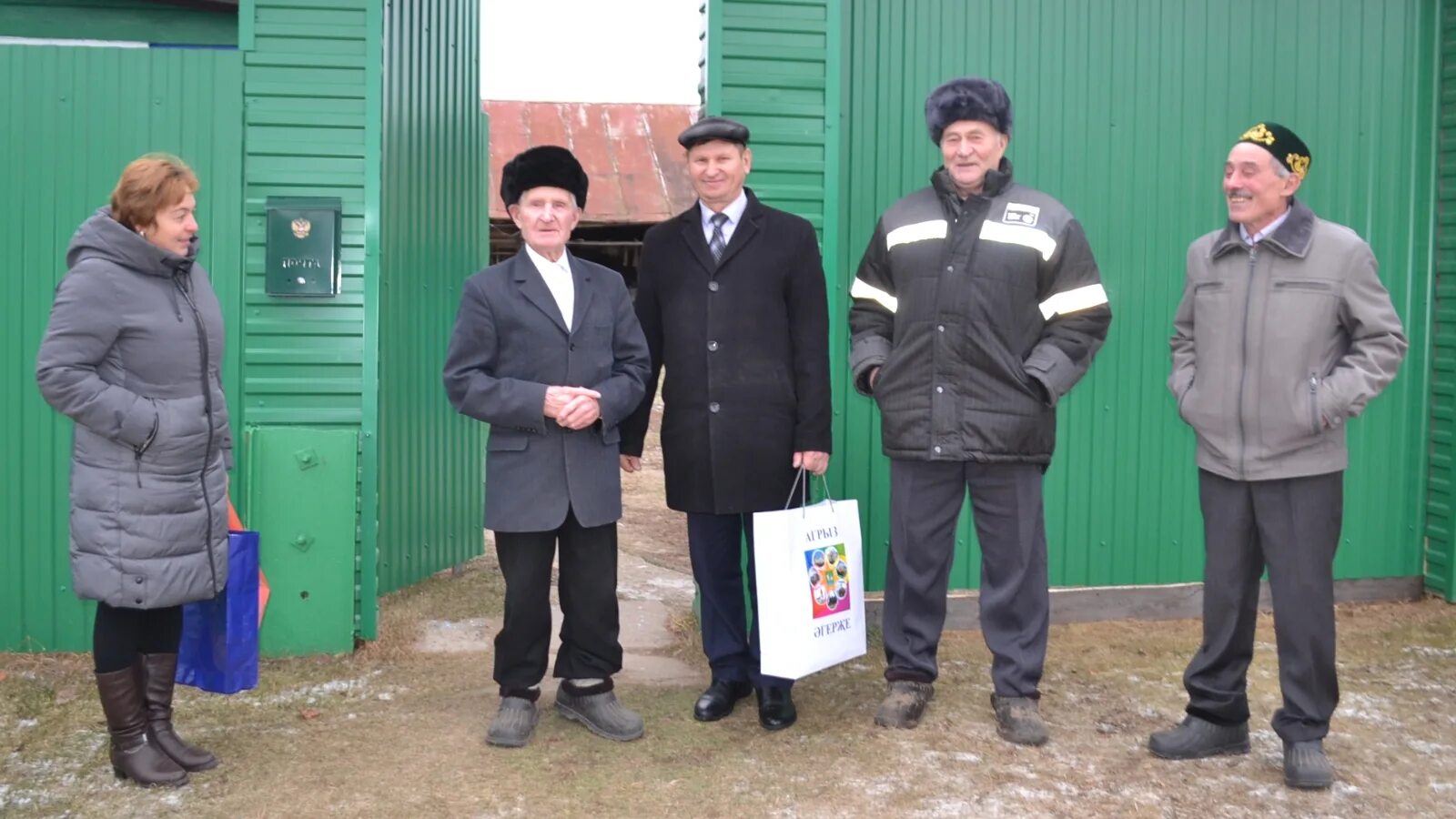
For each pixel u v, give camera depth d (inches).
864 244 186.4
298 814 120.3
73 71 165.6
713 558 147.1
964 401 140.6
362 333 169.9
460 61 234.1
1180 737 136.6
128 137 166.6
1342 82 198.1
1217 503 132.8
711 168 141.8
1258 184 126.0
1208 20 193.0
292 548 169.0
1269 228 128.6
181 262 121.0
